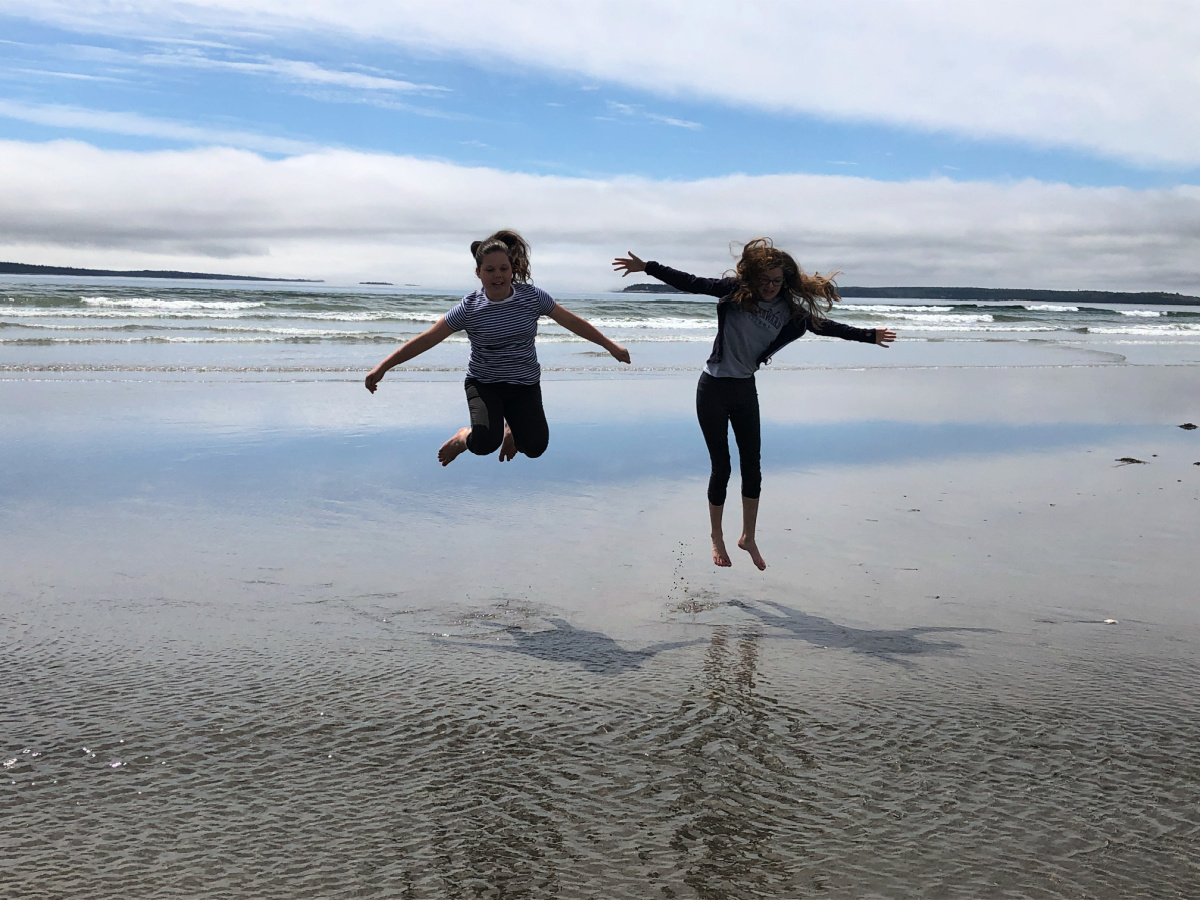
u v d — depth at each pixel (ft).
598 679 13.03
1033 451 32.81
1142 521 22.91
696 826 9.36
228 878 8.32
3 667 12.62
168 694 12.05
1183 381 58.03
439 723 11.53
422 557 18.54
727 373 17.51
